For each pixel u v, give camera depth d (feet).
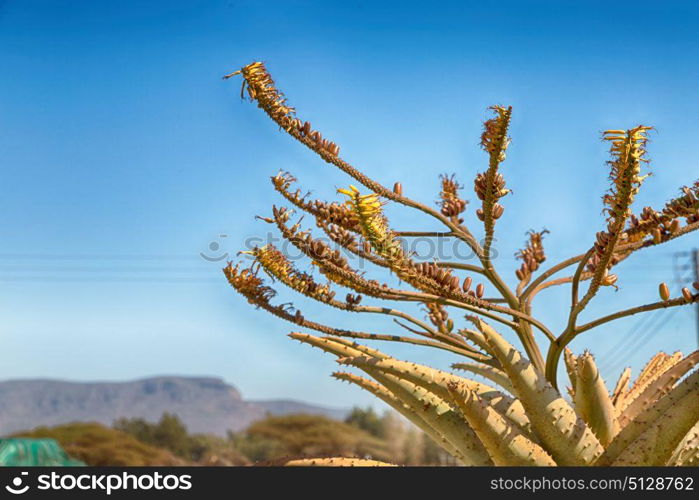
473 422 8.41
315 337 9.60
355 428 176.86
